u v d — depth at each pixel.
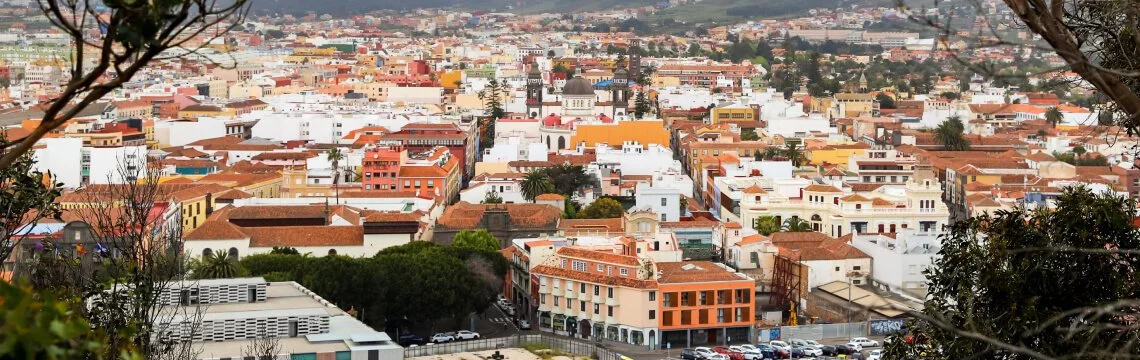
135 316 92.69
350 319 180.88
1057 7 47.97
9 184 81.88
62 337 31.06
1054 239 67.75
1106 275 67.06
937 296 71.50
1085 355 56.25
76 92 38.41
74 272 102.50
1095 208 67.19
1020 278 67.00
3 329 30.09
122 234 111.62
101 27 38.97
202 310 172.25
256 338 167.00
